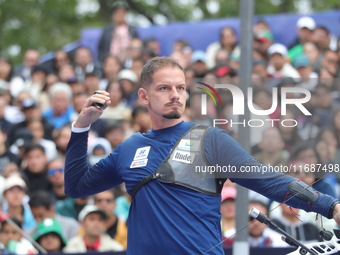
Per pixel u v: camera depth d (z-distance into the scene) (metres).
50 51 43.88
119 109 24.62
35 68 29.31
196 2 45.00
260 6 45.06
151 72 9.51
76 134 10.18
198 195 9.08
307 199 8.73
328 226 16.17
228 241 15.08
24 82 29.78
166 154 9.38
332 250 9.48
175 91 9.39
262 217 9.19
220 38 28.84
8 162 22.33
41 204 17.86
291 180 8.91
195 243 8.88
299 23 27.17
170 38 30.08
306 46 26.25
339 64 24.48
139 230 9.20
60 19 45.00
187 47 28.22
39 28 44.31
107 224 17.83
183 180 9.12
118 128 21.92
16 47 43.97
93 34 31.91
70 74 28.56
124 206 19.34
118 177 10.05
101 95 10.01
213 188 9.16
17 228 17.11
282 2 45.28
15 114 25.92
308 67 24.34
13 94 28.97
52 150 23.06
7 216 17.53
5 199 18.77
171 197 9.09
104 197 17.69
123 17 30.73
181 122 9.65
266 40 26.94
